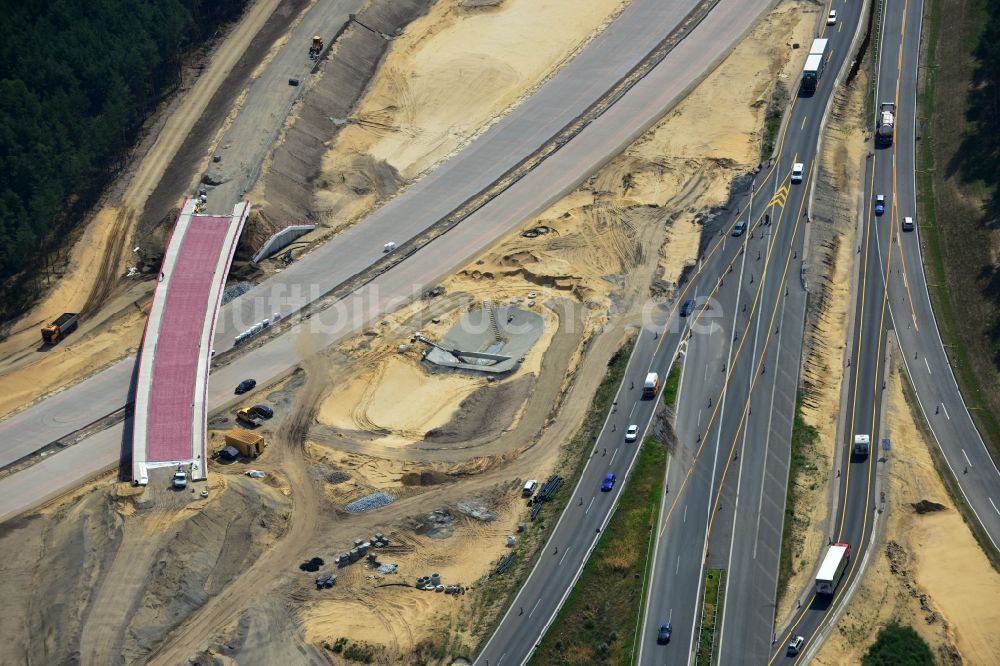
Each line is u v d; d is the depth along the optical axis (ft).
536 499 567.59
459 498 575.38
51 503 588.50
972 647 489.67
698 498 549.13
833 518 541.34
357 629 513.86
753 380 612.70
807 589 505.25
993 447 581.94
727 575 511.40
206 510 560.20
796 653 476.95
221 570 544.21
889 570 517.14
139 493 570.46
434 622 513.86
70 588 529.86
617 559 522.88
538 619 504.43
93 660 500.74
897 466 565.94
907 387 613.93
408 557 550.36
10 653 510.58
